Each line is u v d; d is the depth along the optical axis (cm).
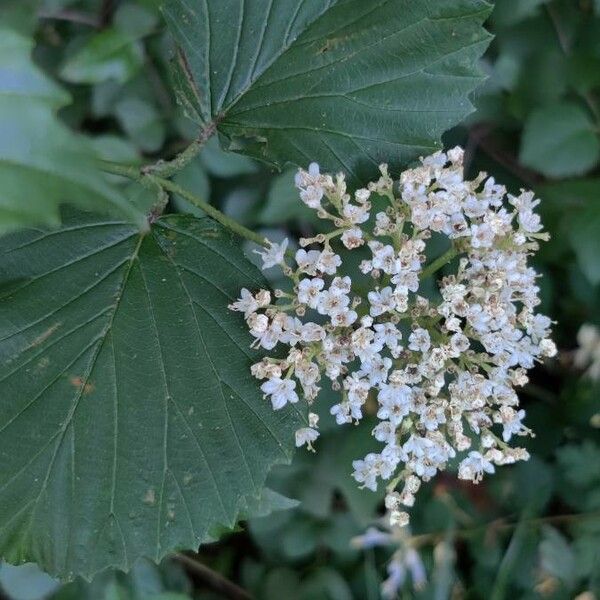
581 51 38
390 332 27
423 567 42
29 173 19
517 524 42
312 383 27
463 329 28
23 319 27
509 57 38
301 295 26
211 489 28
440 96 29
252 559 42
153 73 38
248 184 39
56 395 27
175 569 39
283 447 28
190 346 27
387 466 28
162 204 27
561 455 41
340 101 28
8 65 19
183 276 27
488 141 41
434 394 27
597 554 41
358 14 28
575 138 37
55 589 35
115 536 28
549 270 43
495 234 27
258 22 28
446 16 28
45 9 37
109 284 27
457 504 43
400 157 29
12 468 27
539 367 45
